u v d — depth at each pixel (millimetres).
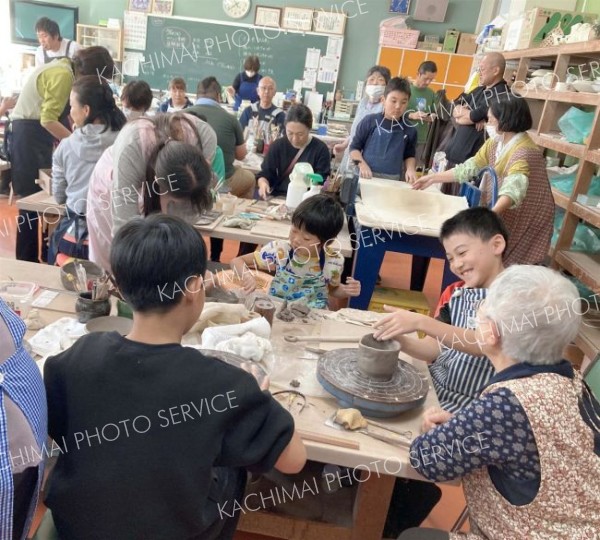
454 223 1562
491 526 1071
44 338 1386
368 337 1343
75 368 906
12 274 1784
